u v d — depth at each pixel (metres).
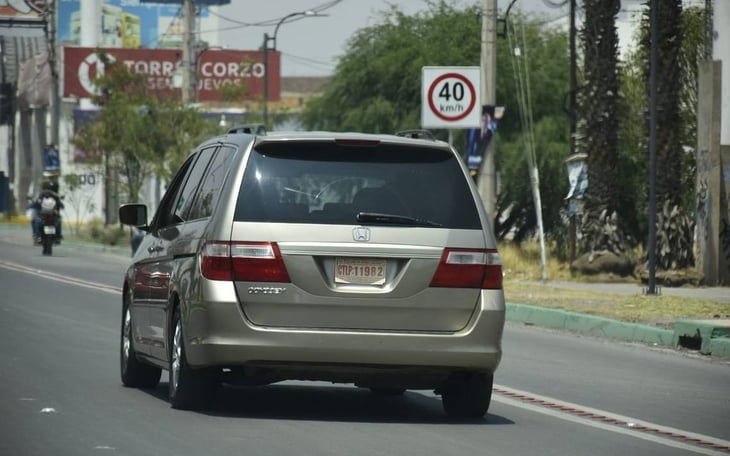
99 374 32.56
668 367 39.34
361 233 25.36
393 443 23.44
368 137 26.05
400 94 100.69
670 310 53.34
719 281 70.81
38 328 43.69
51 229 96.38
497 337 25.92
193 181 28.80
